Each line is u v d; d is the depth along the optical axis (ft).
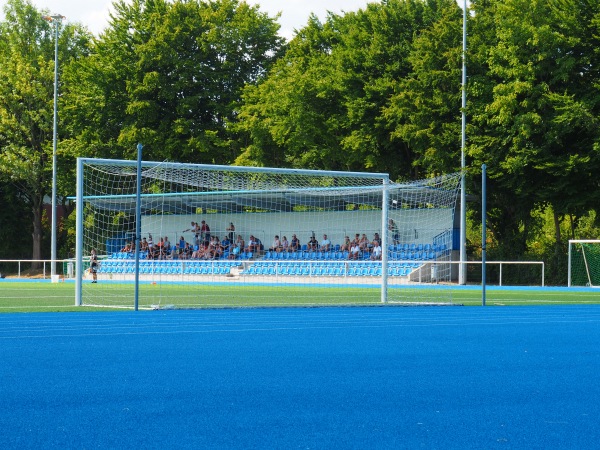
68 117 196.75
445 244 144.36
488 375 32.40
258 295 105.91
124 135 182.09
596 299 97.96
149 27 187.73
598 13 134.00
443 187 137.69
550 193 136.26
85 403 25.94
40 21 232.73
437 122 144.05
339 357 38.11
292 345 43.42
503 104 130.72
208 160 190.19
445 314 69.51
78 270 76.79
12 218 226.79
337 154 158.81
